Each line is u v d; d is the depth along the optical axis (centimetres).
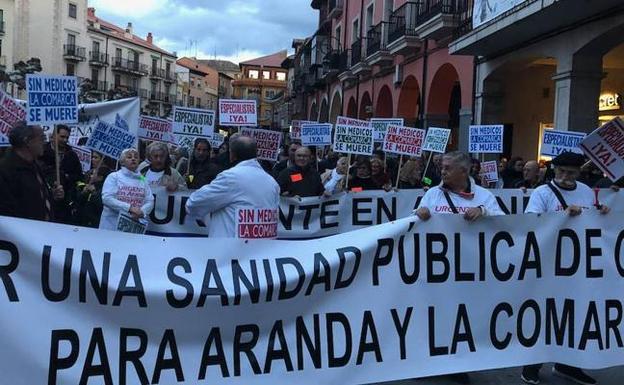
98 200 661
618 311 462
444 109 1977
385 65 2441
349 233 400
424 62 1994
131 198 584
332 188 866
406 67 2202
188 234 661
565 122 1194
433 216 416
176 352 351
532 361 437
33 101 625
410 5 2038
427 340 411
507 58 1426
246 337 366
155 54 9169
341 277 391
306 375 378
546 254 445
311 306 383
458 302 420
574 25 1153
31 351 322
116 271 344
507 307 434
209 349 358
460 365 416
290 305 378
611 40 1102
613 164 564
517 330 435
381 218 734
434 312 414
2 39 6831
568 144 879
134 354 343
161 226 657
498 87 1568
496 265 432
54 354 326
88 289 336
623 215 464
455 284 420
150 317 347
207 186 458
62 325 329
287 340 375
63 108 643
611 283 461
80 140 1095
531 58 1362
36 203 479
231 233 455
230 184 452
